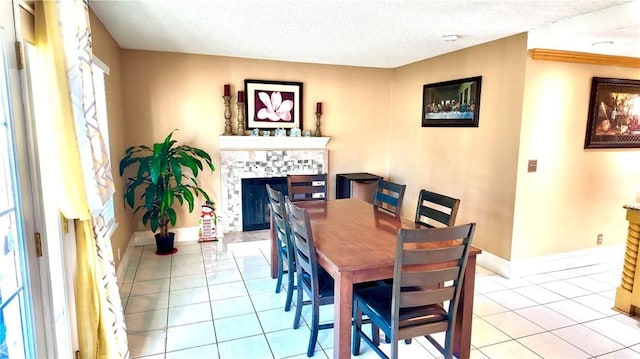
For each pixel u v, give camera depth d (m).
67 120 1.68
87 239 1.95
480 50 3.89
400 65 5.27
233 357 2.35
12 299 1.54
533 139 3.54
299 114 5.14
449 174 4.42
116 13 2.94
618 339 2.61
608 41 3.21
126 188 4.35
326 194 3.70
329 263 2.03
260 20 3.13
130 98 4.35
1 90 1.48
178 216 4.71
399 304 1.85
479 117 3.93
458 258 1.89
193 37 3.73
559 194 3.75
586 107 3.73
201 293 3.23
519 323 2.80
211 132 4.76
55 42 1.63
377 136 5.62
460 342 2.29
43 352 1.72
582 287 3.46
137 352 2.39
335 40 3.82
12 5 1.53
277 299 3.14
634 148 4.05
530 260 3.73
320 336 2.60
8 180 1.53
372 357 2.40
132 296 3.17
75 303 1.95
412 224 2.71
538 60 3.43
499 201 3.73
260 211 5.08
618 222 4.13
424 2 2.66
